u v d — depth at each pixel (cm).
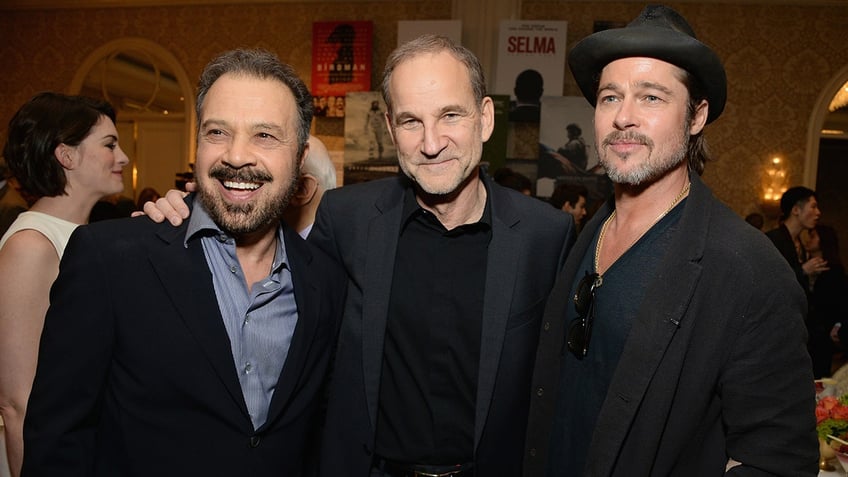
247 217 110
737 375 104
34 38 748
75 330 103
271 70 112
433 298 138
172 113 725
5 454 152
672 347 107
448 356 137
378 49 667
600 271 126
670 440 106
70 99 162
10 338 134
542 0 636
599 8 631
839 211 1034
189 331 108
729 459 110
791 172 620
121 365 107
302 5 682
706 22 628
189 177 383
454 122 126
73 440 103
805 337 104
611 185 601
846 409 162
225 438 108
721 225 112
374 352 131
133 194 742
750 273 104
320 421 141
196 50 708
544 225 142
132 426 106
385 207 142
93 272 105
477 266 140
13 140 154
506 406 132
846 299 371
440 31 621
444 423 136
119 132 743
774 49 620
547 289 140
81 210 164
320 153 184
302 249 128
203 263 113
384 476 139
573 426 122
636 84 113
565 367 127
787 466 100
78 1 726
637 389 107
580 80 130
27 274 138
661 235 118
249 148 109
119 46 723
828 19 612
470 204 138
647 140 113
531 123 638
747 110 625
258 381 115
